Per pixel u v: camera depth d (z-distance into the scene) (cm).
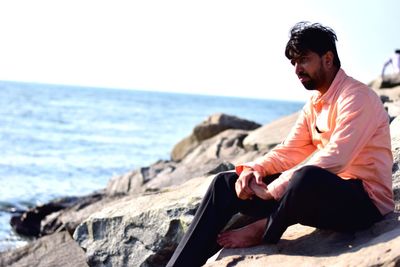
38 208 1290
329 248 404
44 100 10369
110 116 6775
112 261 558
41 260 741
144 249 541
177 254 407
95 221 583
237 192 411
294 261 391
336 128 405
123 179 1320
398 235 370
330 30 409
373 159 412
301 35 404
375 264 347
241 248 433
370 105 404
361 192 402
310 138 448
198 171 1181
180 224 525
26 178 1966
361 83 414
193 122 7019
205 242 407
